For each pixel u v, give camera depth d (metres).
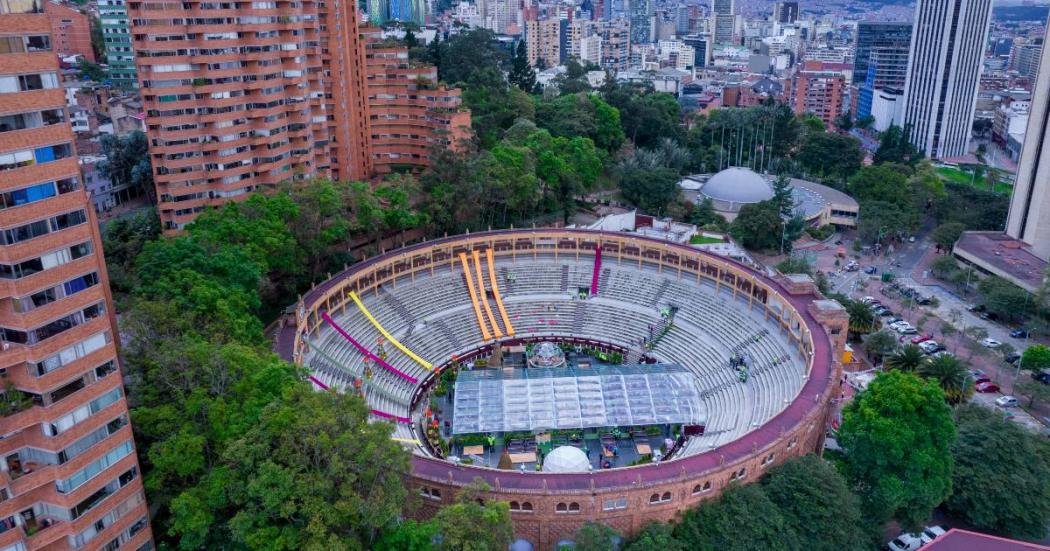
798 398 82.38
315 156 143.50
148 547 59.50
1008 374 114.81
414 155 167.38
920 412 76.44
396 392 100.19
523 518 69.00
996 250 154.00
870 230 168.38
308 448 58.31
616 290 123.50
